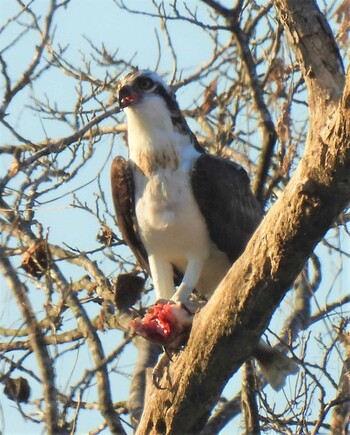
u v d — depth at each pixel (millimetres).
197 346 9219
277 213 8445
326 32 8508
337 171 7996
